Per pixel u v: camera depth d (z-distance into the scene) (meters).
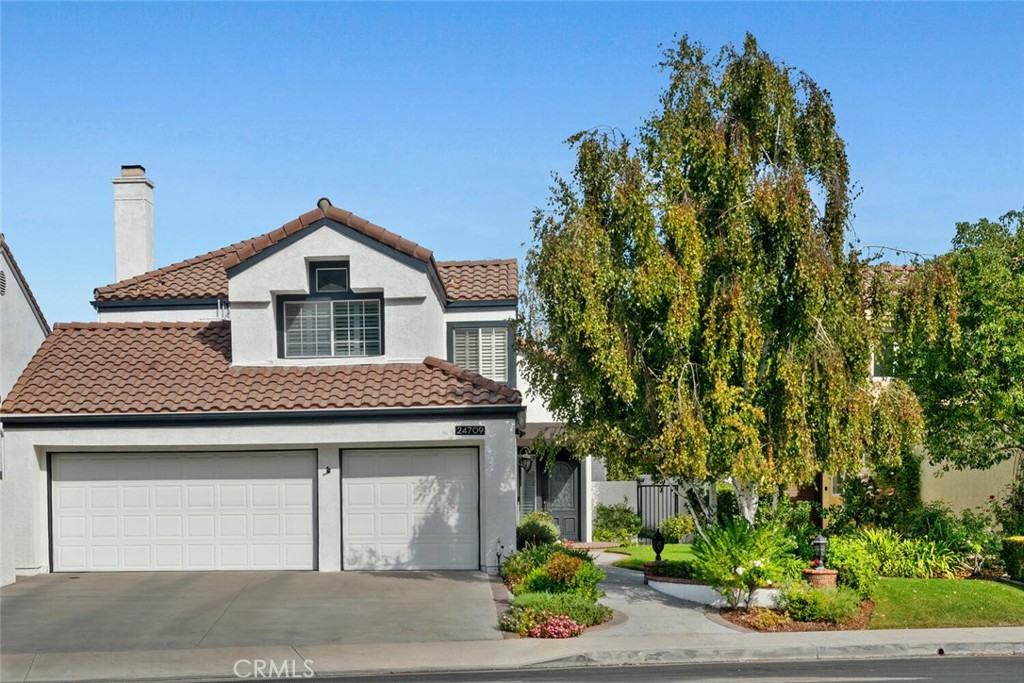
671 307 14.77
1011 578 17.27
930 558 17.75
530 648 13.16
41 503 18.27
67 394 18.19
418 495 18.56
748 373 14.89
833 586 15.38
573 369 15.73
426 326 19.34
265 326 19.30
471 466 18.58
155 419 17.88
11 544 17.38
